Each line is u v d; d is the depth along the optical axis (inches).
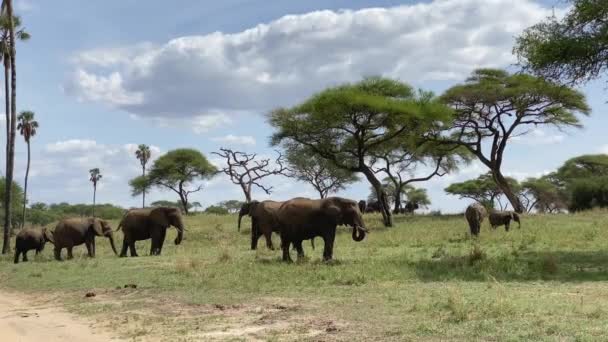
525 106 1875.0
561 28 764.6
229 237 1385.3
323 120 1584.6
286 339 370.3
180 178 2834.6
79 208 3791.8
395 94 1731.1
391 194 3179.1
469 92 1844.2
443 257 768.9
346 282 577.9
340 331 381.7
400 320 401.4
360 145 1621.6
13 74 1350.9
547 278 576.4
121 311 498.3
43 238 1083.3
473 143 2018.9
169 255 974.4
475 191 2903.5
